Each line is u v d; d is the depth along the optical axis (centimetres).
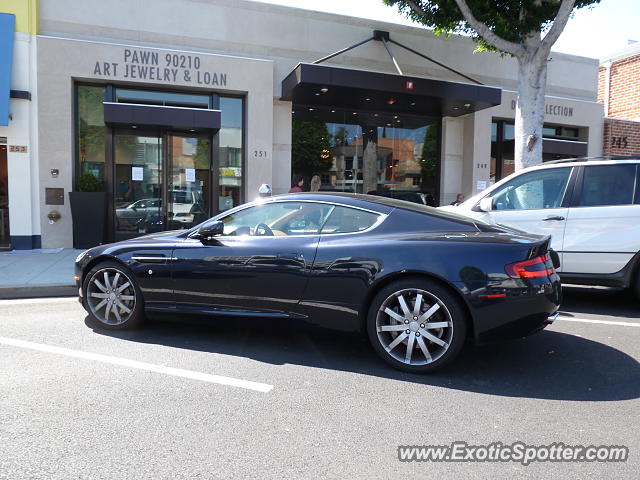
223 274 447
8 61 971
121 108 998
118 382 366
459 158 1386
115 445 276
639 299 595
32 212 1024
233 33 1159
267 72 1138
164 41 1112
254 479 245
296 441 284
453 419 315
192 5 1127
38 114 1008
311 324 426
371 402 339
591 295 704
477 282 376
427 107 1246
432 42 1323
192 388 357
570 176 620
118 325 493
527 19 918
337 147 1277
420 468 258
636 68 1656
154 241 486
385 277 396
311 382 373
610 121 1510
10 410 317
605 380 384
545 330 521
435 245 392
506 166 1430
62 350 436
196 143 1145
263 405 331
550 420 315
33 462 257
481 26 933
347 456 269
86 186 1025
